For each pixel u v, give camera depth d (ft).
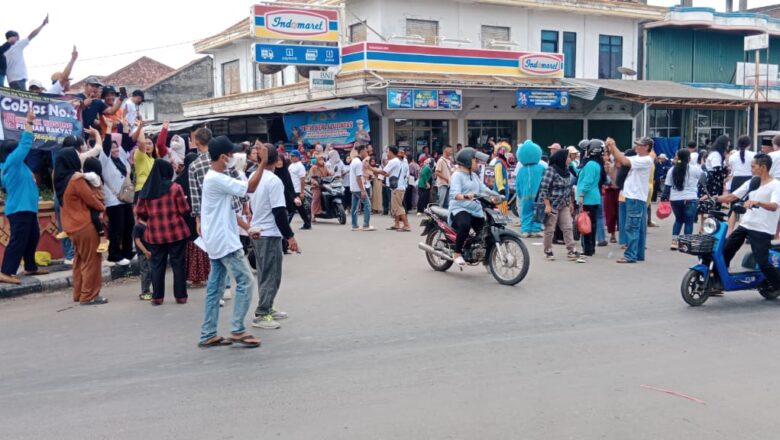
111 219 33.12
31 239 31.42
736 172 42.80
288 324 24.41
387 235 48.62
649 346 21.49
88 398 17.38
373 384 18.11
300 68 77.41
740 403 16.78
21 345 22.31
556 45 91.09
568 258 37.35
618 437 14.82
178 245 27.50
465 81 73.20
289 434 15.01
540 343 21.79
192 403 16.92
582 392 17.46
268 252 23.68
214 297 21.67
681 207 40.24
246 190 21.25
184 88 129.80
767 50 100.22
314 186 56.24
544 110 87.71
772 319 24.95
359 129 68.54
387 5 78.43
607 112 92.07
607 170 42.60
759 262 26.84
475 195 31.60
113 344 22.24
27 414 16.39
